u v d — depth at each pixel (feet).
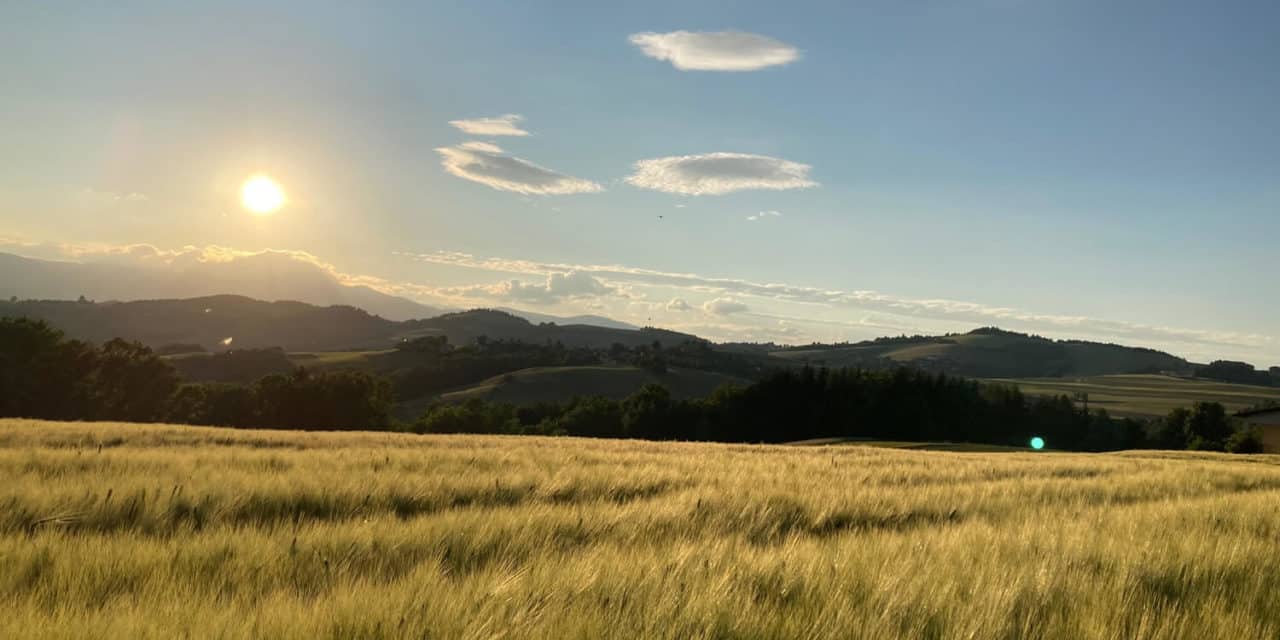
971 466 59.36
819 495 31.53
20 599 12.85
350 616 11.37
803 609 13.06
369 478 31.40
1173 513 27.99
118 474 29.94
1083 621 13.30
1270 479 56.44
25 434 56.39
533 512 23.17
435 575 13.87
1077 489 41.09
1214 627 13.57
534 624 11.57
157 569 15.20
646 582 13.79
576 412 336.08
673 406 334.24
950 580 15.08
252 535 18.58
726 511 26.03
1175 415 305.53
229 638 10.82
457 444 72.90
